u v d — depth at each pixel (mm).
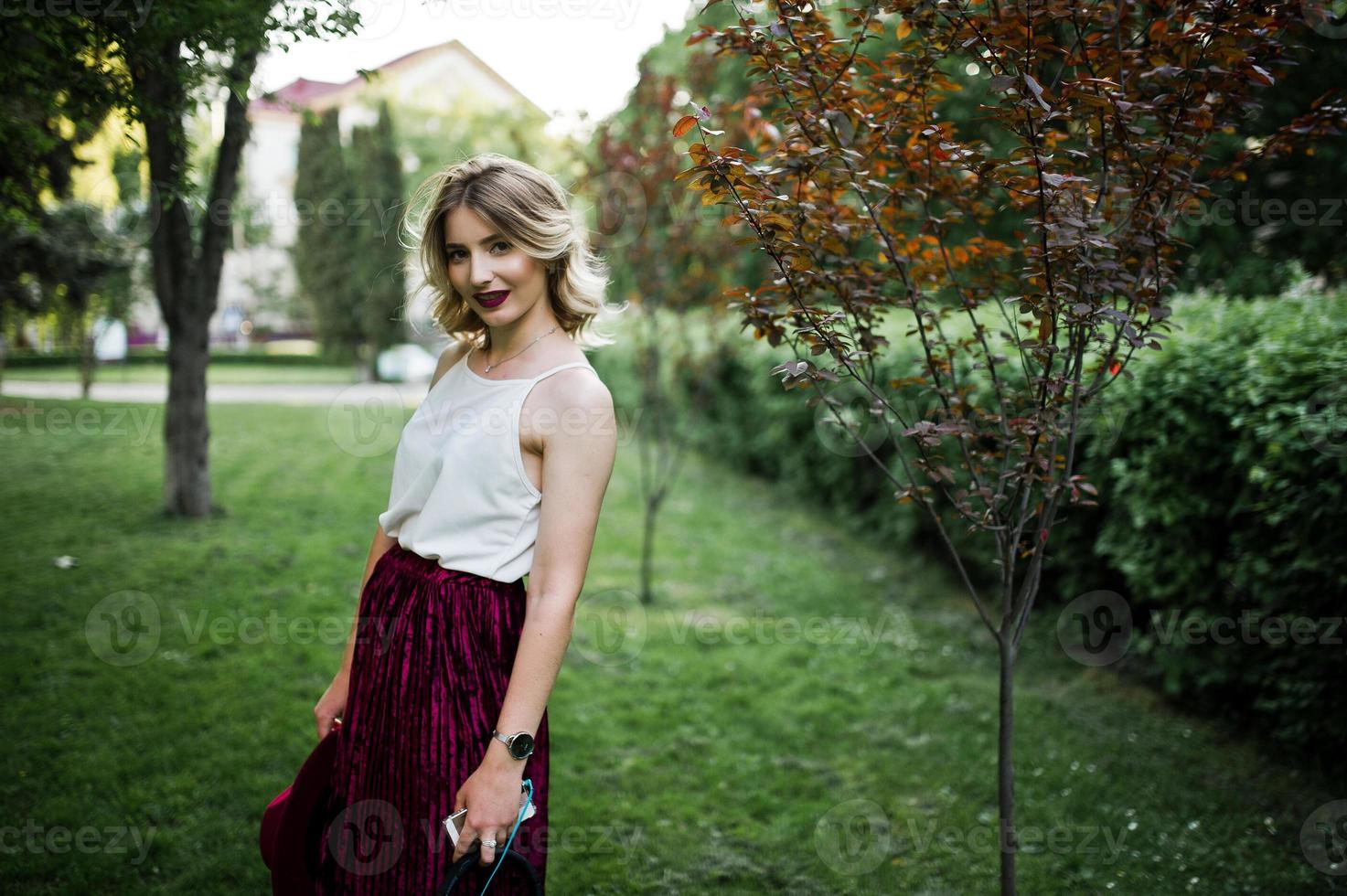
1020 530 1795
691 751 3209
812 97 1740
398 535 1521
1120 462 3559
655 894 2361
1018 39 1583
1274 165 5457
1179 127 1562
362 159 17625
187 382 6082
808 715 3527
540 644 1283
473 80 20344
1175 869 2469
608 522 6867
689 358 5434
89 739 3033
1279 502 2910
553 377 1361
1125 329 1680
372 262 17734
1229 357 3133
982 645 4336
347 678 1613
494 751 1282
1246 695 3387
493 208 1333
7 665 3590
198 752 2971
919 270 1984
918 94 1774
